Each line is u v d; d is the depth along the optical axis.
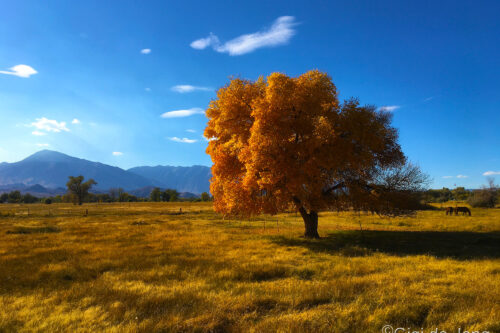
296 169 16.62
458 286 8.08
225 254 14.62
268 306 7.02
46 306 7.25
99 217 45.84
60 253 14.91
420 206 21.89
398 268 10.72
